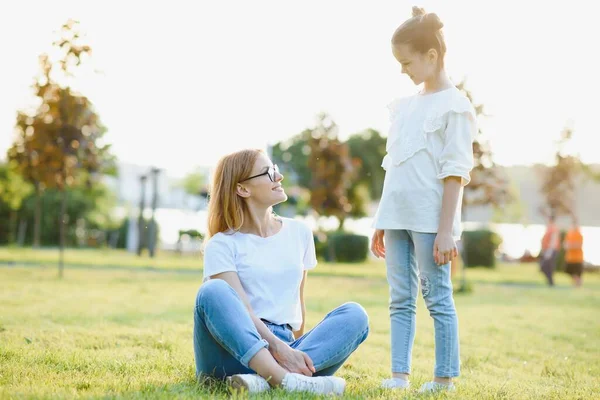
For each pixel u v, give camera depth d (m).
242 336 2.94
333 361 3.14
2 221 29.81
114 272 13.36
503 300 10.41
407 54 3.51
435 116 3.46
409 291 3.60
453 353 3.46
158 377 3.42
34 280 10.43
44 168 11.77
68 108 11.70
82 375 3.43
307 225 3.48
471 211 27.83
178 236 27.27
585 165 25.97
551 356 5.20
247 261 3.25
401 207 3.52
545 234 15.85
